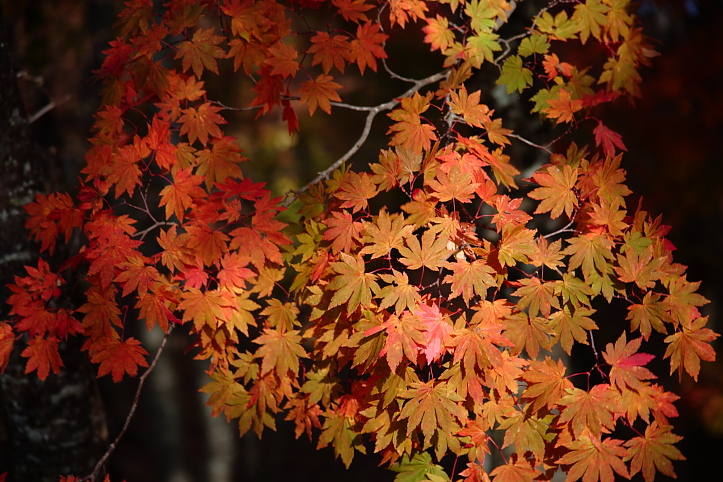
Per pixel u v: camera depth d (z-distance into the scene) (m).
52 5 5.30
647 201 6.02
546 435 2.00
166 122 2.20
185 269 2.15
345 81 6.89
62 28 5.34
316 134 7.34
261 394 2.25
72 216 2.19
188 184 2.15
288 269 4.52
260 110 2.29
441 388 1.91
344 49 2.27
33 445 2.96
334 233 2.05
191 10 2.23
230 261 2.16
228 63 6.03
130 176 2.15
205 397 5.02
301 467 6.40
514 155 2.88
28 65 5.15
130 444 5.18
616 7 2.55
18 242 2.76
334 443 2.20
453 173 1.97
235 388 2.26
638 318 2.03
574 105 2.37
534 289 1.95
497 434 2.75
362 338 1.93
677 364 2.02
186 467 4.96
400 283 1.91
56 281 2.20
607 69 2.61
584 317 1.97
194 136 2.24
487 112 2.25
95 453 3.09
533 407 1.94
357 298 1.91
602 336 5.68
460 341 1.89
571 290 1.97
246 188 2.11
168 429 4.90
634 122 5.86
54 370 2.18
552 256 2.01
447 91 2.27
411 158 2.06
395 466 2.08
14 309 2.17
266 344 2.16
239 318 2.17
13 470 3.26
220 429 5.09
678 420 5.95
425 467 2.06
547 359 1.95
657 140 5.88
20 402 2.90
